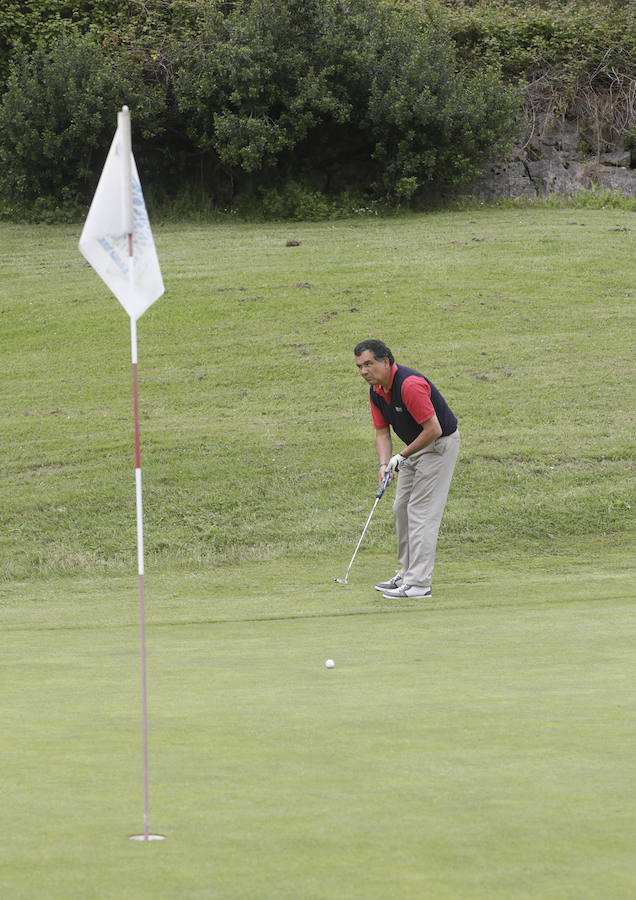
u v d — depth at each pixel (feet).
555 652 72.33
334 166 343.87
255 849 33.35
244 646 79.61
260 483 158.40
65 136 313.94
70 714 54.85
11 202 331.98
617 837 34.09
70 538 146.00
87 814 37.24
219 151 319.06
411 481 112.06
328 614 97.81
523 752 45.03
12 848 33.71
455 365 199.82
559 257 259.39
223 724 51.60
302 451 167.32
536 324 220.02
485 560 133.39
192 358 210.38
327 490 156.76
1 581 132.87
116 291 46.83
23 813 37.42
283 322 224.74
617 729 49.01
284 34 324.19
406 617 93.20
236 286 245.65
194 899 29.32
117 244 46.80
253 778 41.81
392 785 40.40
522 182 344.28
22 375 207.72
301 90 318.24
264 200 331.36
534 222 302.25
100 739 48.88
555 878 30.60
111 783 41.29
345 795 39.17
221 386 196.54
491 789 39.58
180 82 319.68
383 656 72.79
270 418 181.37
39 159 320.09
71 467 164.45
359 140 337.31
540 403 183.21
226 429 176.24
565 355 204.13
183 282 249.96
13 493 157.38
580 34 355.56
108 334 224.94
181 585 123.34
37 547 143.54
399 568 128.98
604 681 61.31
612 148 356.38
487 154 332.19
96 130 315.78
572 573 122.01
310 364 203.72
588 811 36.76
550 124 350.23
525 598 102.89
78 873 31.40
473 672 65.36
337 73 322.34
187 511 151.84
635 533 142.00
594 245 269.44
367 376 107.04
